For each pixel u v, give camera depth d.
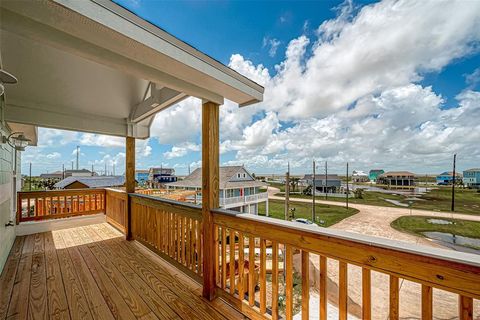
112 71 2.91
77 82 2.90
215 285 2.11
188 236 2.52
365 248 1.11
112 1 1.15
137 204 3.77
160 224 3.07
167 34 1.42
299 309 2.95
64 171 26.02
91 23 1.10
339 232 1.23
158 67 1.56
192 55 1.57
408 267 0.97
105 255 3.16
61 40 1.30
